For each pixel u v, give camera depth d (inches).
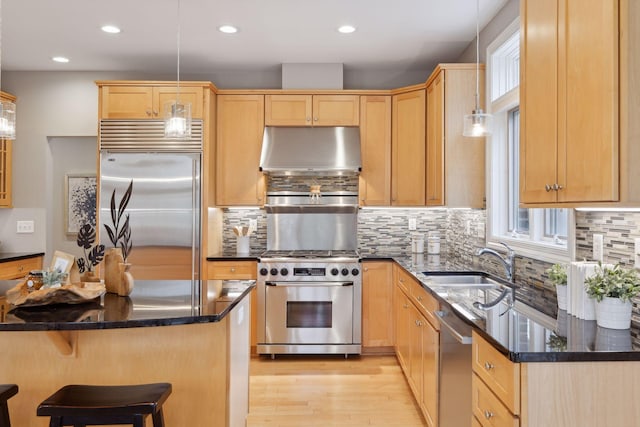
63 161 193.9
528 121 81.4
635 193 56.4
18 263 168.9
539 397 57.3
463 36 149.7
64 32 146.3
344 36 150.0
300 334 163.8
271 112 175.3
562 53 69.2
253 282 104.7
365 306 165.9
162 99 166.9
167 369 84.2
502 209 134.0
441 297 92.2
